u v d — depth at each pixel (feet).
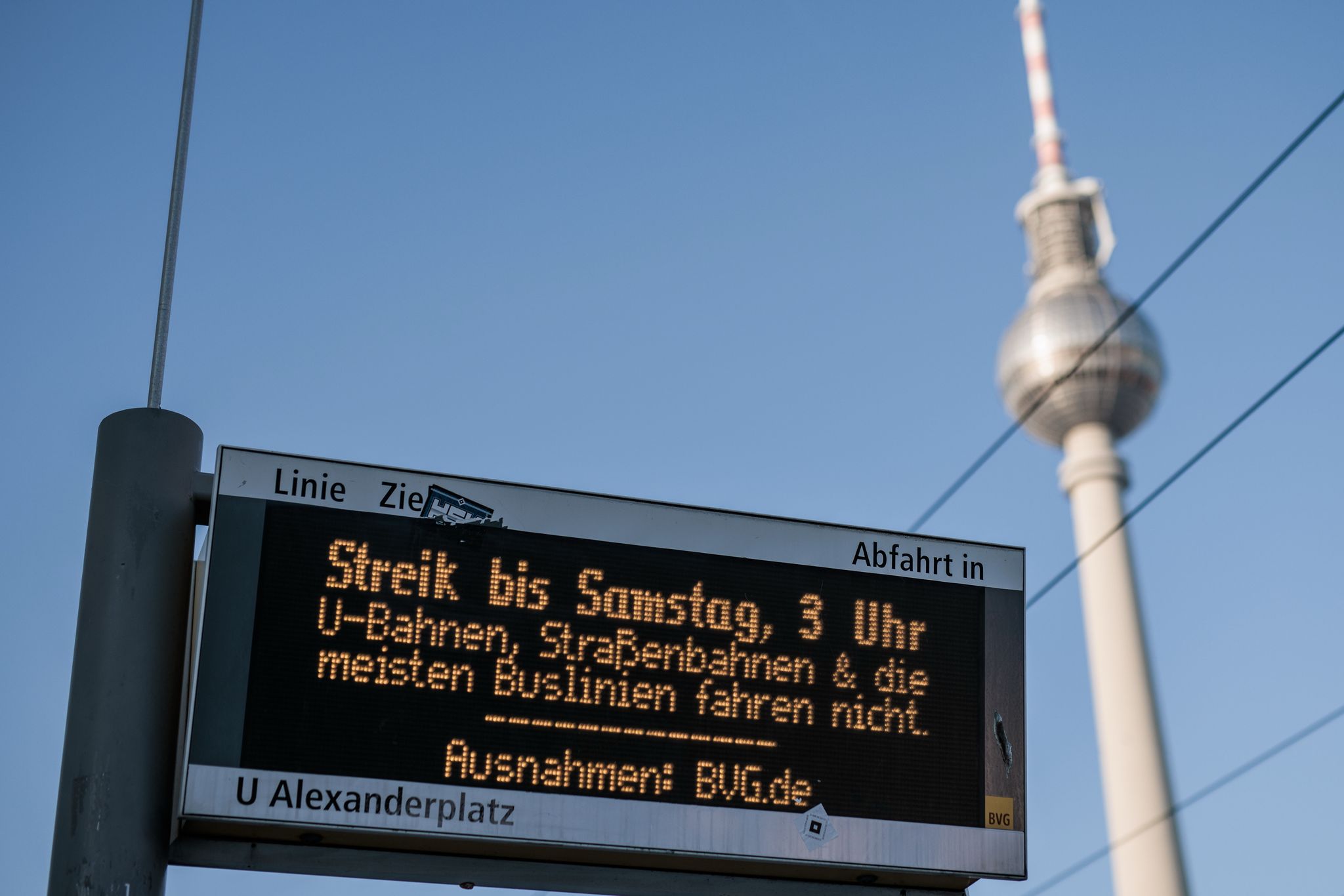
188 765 39.70
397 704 41.78
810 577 46.75
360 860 41.57
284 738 40.65
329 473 43.65
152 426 43.32
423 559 43.50
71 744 39.70
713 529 46.39
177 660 41.63
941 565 48.24
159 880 39.42
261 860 40.91
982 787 45.96
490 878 42.39
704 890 43.93
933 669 46.88
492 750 42.06
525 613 43.75
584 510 45.50
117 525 42.01
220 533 42.11
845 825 44.19
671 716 43.91
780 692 45.11
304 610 41.96
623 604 44.73
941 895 45.83
